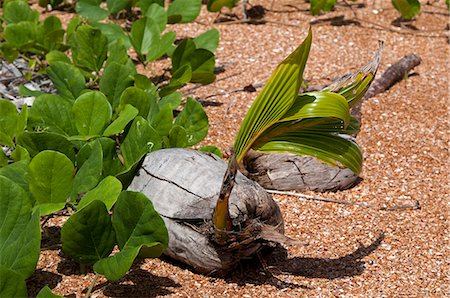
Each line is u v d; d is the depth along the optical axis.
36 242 2.24
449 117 3.02
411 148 2.88
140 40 3.03
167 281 2.36
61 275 2.37
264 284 2.37
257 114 2.30
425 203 2.66
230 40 3.39
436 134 2.94
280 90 2.28
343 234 2.54
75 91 2.73
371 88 3.11
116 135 2.69
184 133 2.56
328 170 2.66
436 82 3.21
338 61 3.28
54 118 2.55
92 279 2.36
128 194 2.28
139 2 3.27
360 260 2.46
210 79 2.96
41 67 3.11
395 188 2.71
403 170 2.79
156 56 2.99
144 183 2.39
